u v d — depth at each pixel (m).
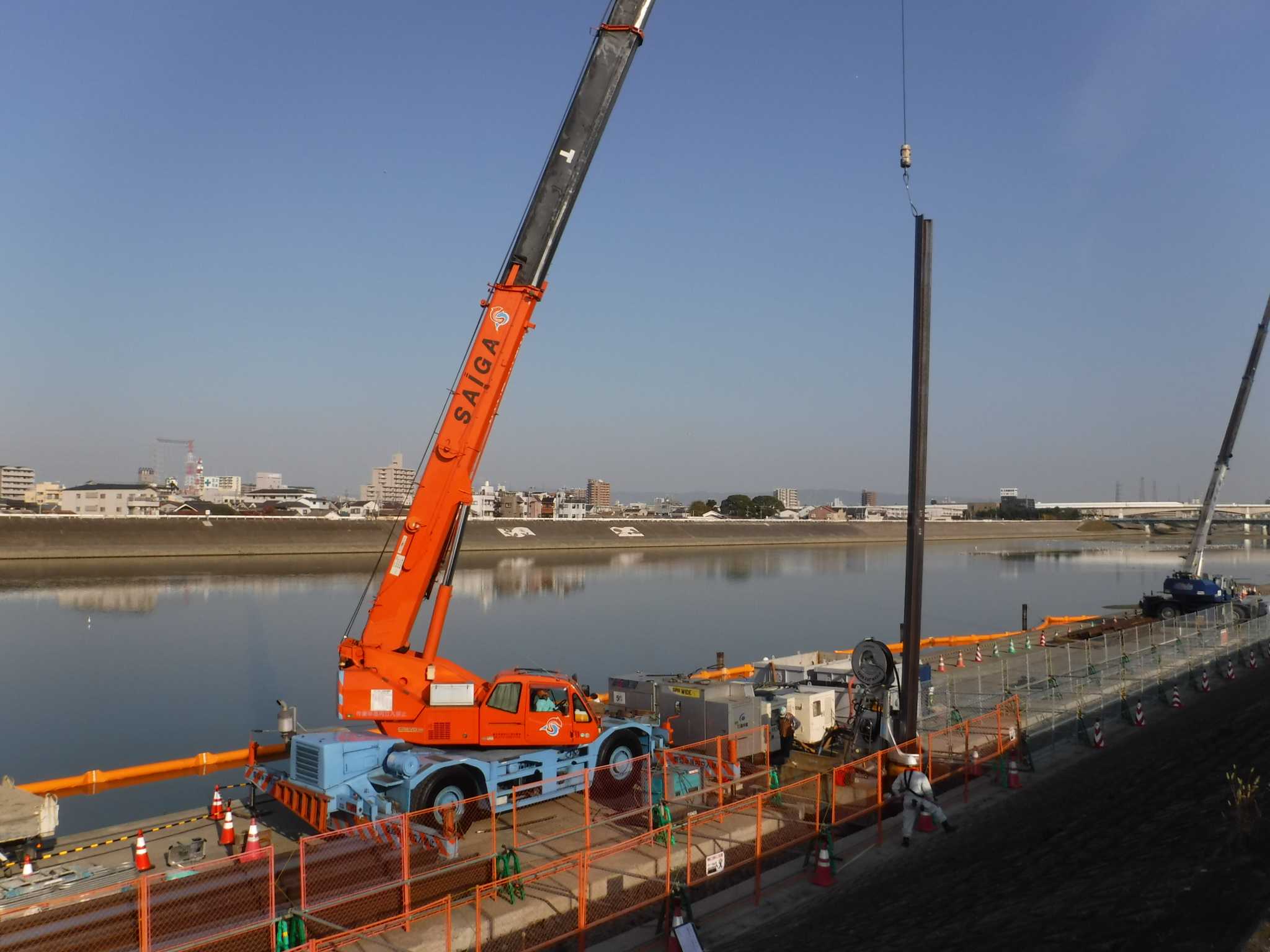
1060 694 30.69
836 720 26.34
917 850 17.09
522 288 20.34
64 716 34.88
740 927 14.09
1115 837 14.32
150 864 15.70
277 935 12.32
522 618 68.38
